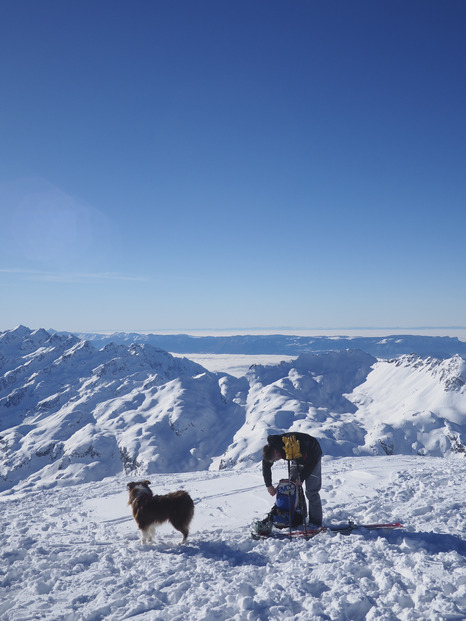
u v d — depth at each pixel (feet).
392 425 552.00
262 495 32.91
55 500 42.14
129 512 31.60
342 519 24.16
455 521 21.42
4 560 22.33
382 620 12.55
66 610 15.56
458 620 12.35
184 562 19.31
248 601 14.16
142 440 652.48
